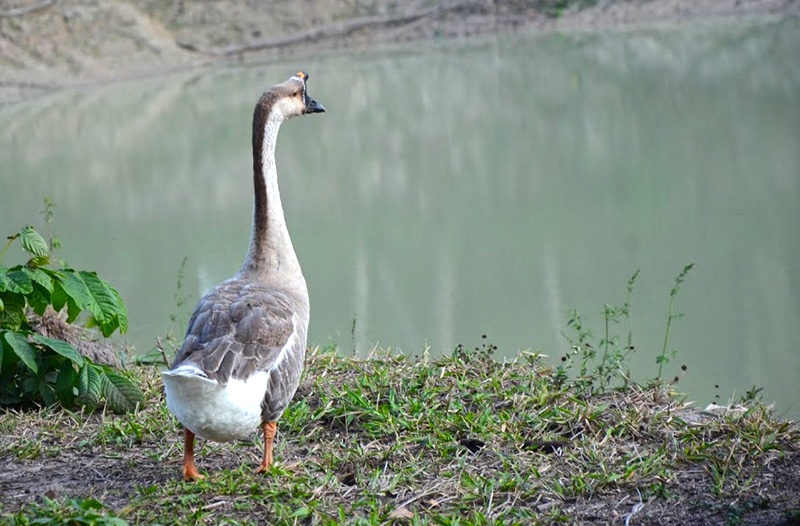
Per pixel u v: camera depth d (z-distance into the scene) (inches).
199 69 1246.3
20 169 831.7
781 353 412.8
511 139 914.7
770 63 1168.2
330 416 303.4
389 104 1074.7
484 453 275.3
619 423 287.0
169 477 266.1
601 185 743.7
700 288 502.6
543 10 1524.4
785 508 240.2
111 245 620.1
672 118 951.0
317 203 740.0
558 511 241.6
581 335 360.5
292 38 1374.3
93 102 1071.6
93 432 295.9
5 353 309.4
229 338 242.4
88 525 224.5
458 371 327.0
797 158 780.6
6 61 1146.0
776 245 568.7
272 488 251.9
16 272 303.4
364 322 474.3
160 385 333.7
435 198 736.3
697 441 279.0
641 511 242.4
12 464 276.4
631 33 1408.7
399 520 239.3
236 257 592.4
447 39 1439.5
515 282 534.3
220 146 900.6
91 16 1224.2
